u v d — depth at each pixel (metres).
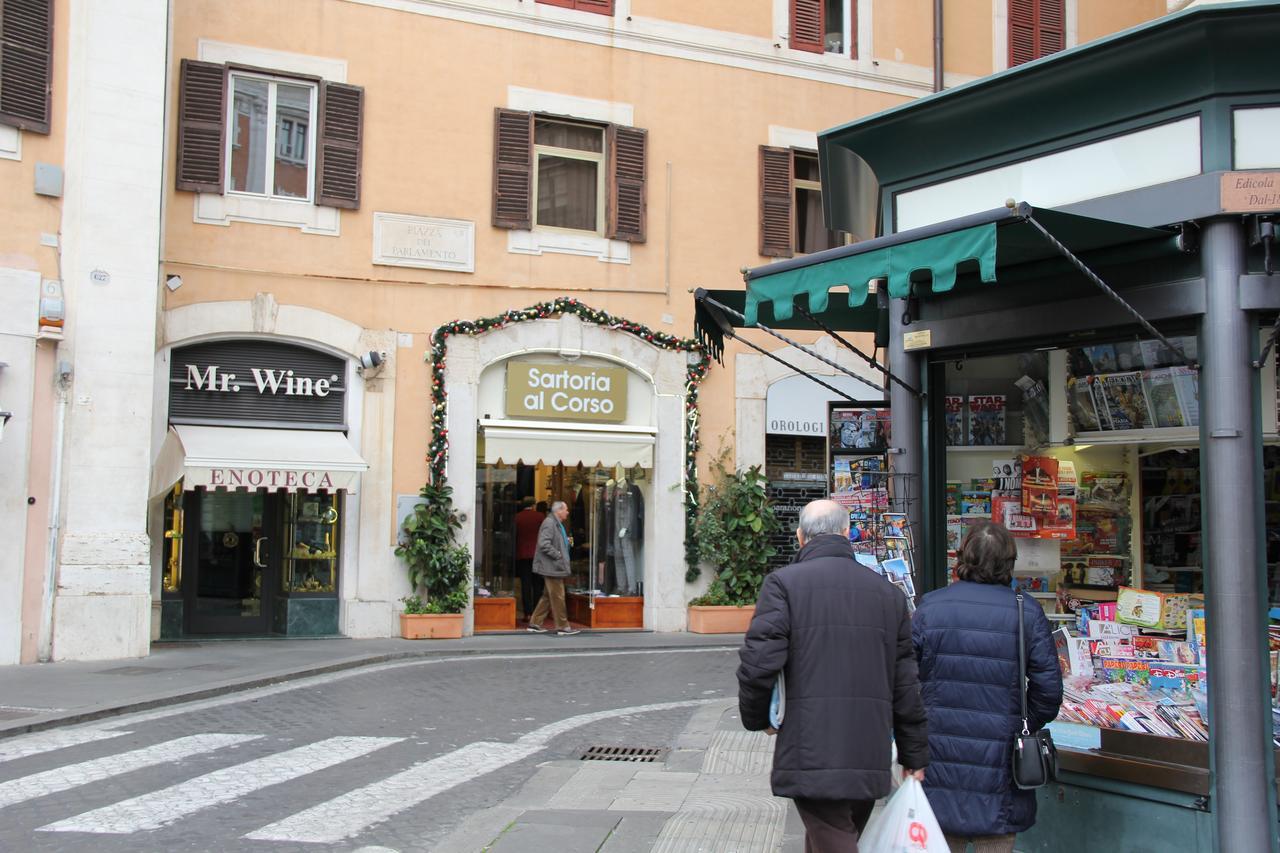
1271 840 5.22
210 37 15.15
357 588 15.57
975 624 4.82
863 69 19.08
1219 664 5.35
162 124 13.58
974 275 6.72
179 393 14.80
